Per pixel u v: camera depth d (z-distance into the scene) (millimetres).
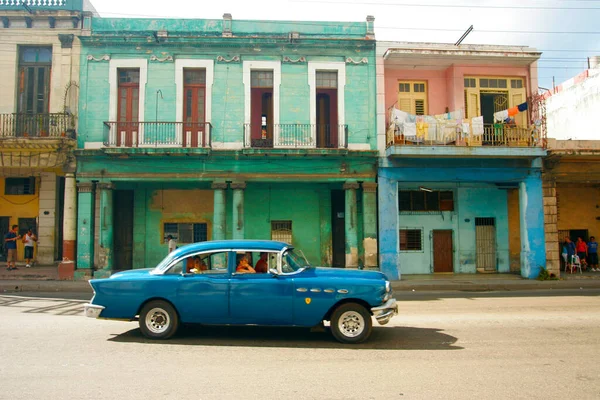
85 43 17531
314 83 17922
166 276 7707
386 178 17812
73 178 17219
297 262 7945
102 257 16938
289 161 17578
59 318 9539
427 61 18375
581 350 7078
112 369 5926
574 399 4969
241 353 6820
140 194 18812
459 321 9453
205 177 17328
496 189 20031
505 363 6348
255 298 7477
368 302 7434
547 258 18203
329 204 18953
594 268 20484
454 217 19875
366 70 18125
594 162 18594
